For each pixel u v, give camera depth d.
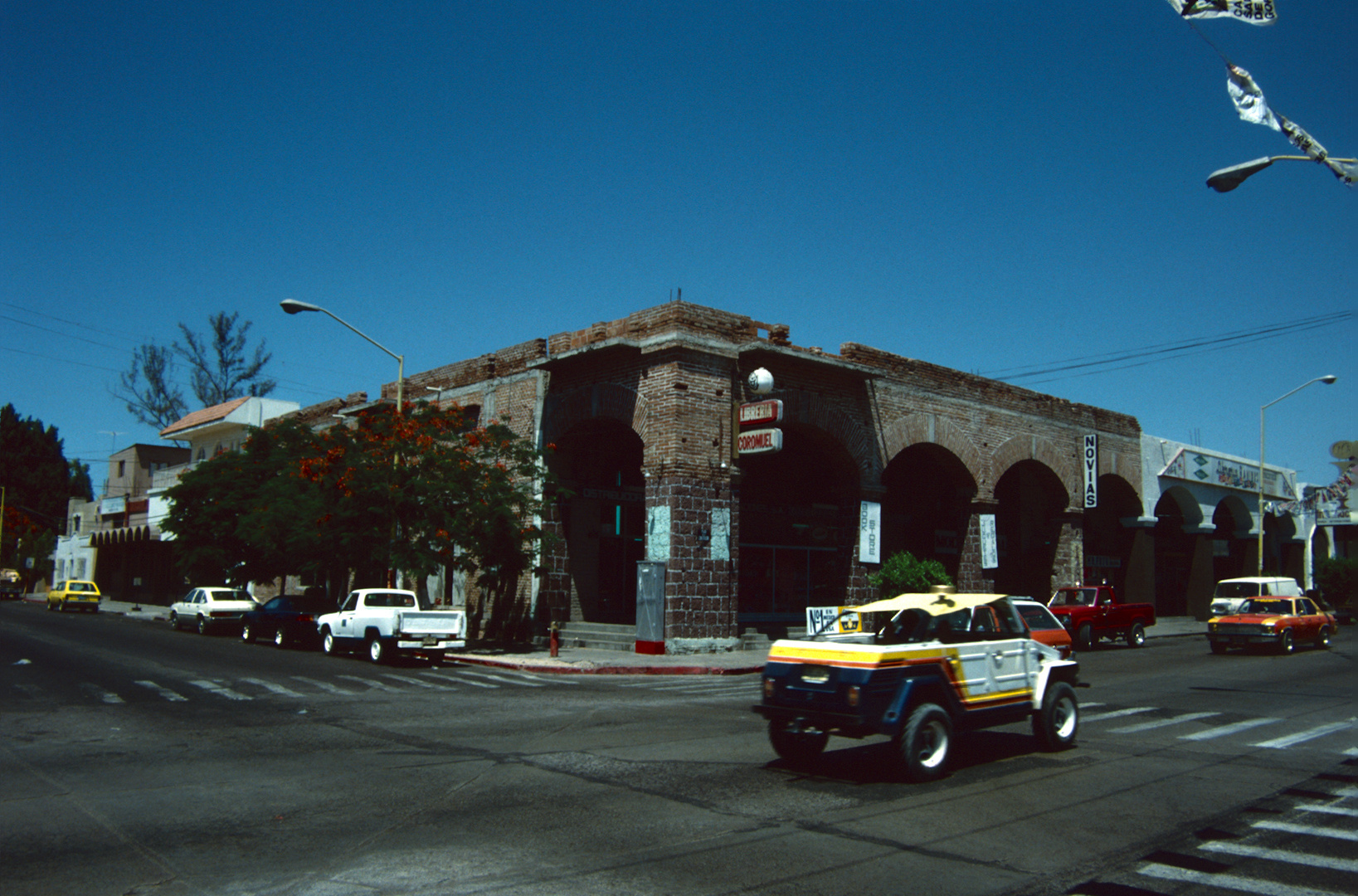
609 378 26.75
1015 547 38.81
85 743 11.16
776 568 32.66
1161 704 15.81
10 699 14.57
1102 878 6.55
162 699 14.94
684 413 24.73
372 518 25.66
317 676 18.89
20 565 72.56
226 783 9.10
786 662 10.06
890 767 10.30
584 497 29.41
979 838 7.50
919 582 26.84
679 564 24.19
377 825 7.64
